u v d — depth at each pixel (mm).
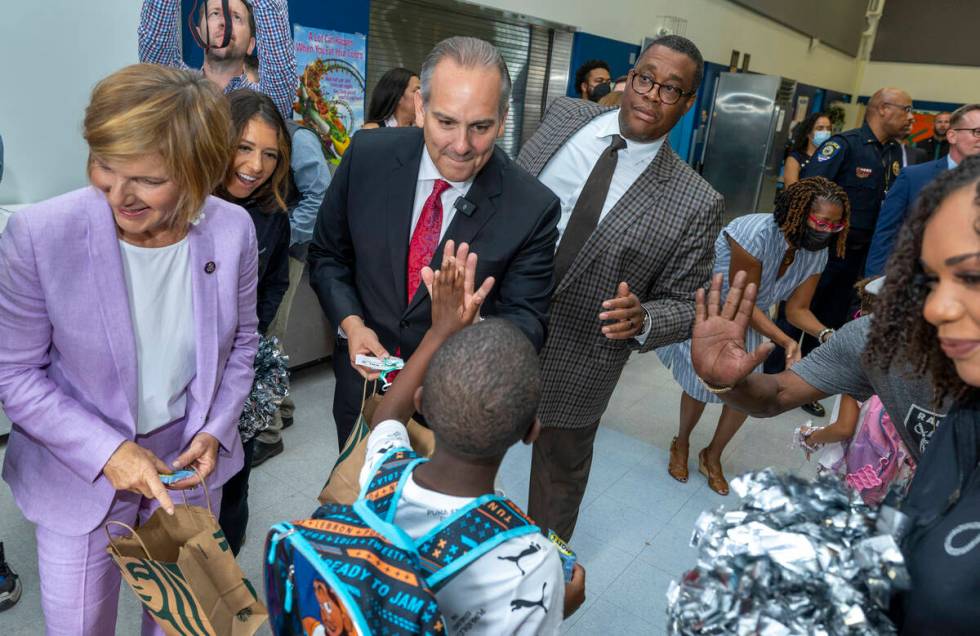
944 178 734
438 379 821
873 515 835
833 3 10938
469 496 844
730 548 798
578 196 2002
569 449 2107
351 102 4164
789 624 729
